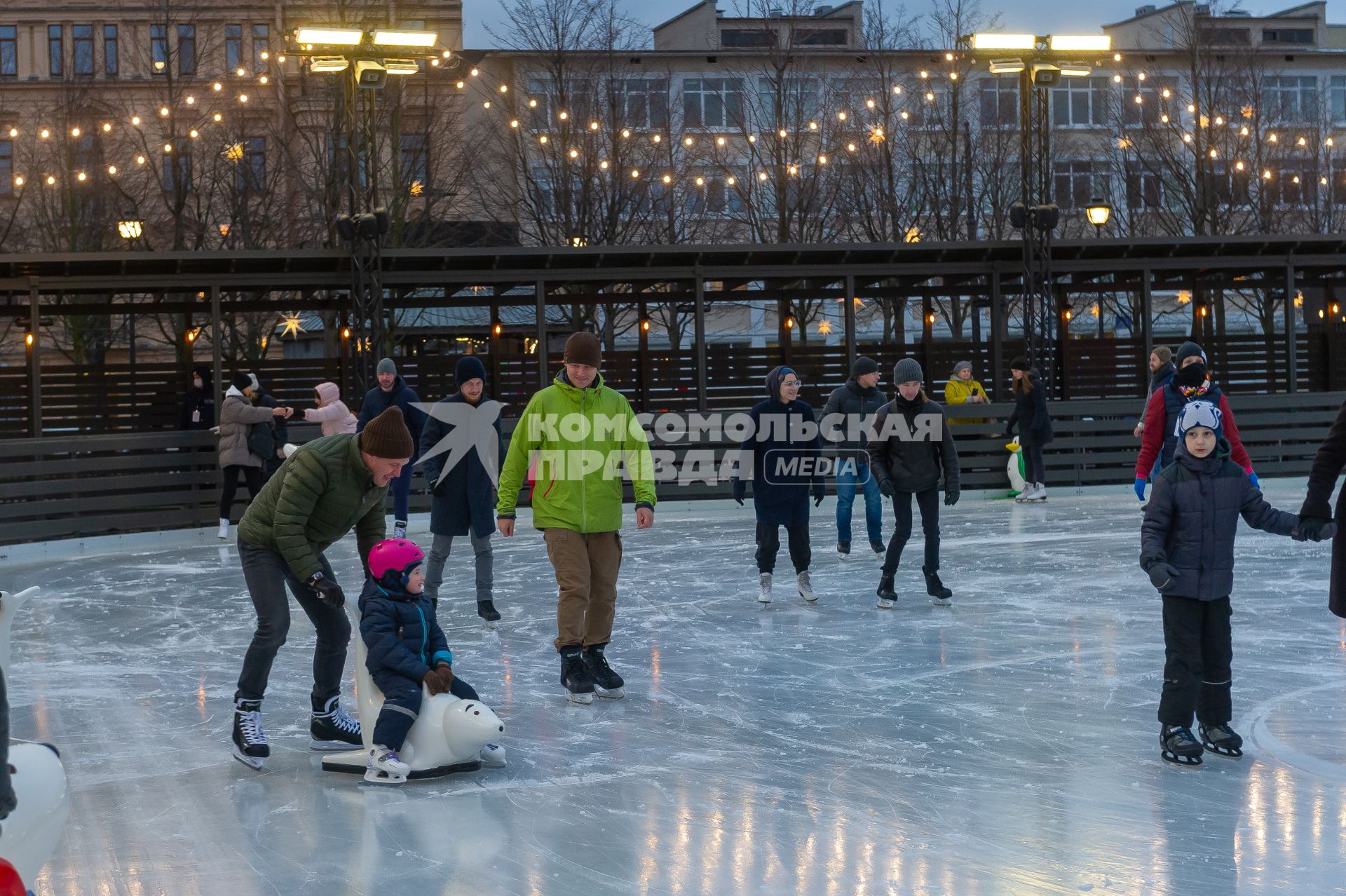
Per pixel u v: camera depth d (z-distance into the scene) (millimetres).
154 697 6590
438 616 8867
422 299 20906
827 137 26844
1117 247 19438
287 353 26953
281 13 29281
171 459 15797
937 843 4031
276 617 5090
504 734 5590
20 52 31891
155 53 30969
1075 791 4578
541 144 25812
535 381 21547
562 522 6172
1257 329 30172
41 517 14281
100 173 25422
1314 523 4758
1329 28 41906
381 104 24453
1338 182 29016
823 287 22812
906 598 9180
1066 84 32094
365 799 4656
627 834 4188
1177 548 4961
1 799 2539
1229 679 5027
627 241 25828
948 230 26516
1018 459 17266
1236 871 3719
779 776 4852
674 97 28844
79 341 24969
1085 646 7312
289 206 25141
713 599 9367
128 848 4148
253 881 3809
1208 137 26953
